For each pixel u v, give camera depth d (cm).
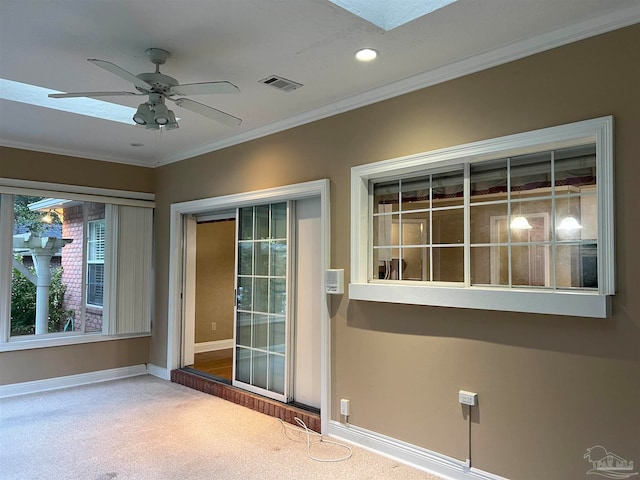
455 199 314
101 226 555
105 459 325
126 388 505
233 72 312
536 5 230
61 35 261
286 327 425
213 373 532
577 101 251
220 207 491
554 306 250
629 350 232
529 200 281
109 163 554
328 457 329
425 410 310
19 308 497
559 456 252
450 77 303
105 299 545
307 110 388
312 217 418
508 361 273
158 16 241
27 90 373
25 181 488
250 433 374
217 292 695
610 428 236
